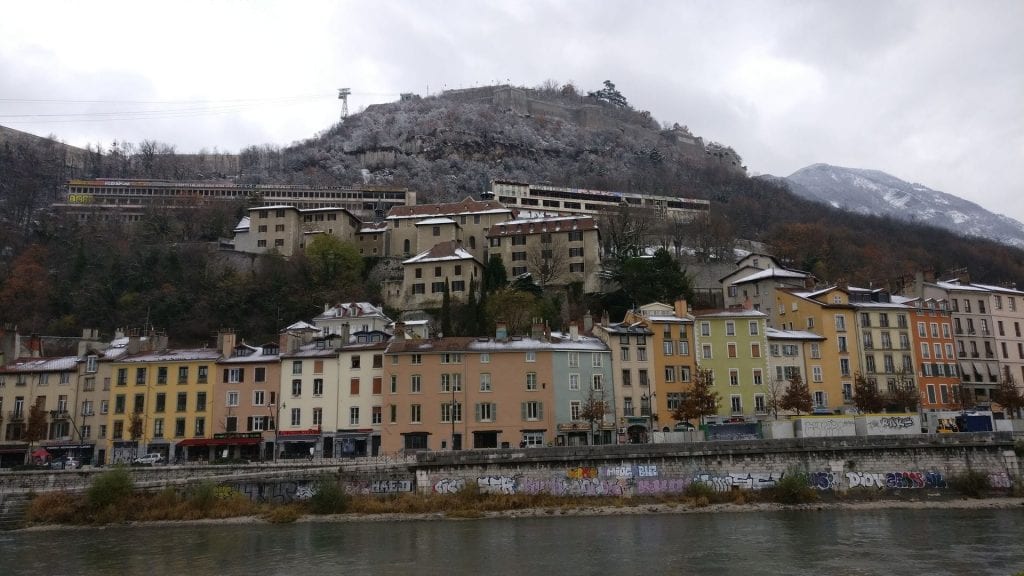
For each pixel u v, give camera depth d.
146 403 98.75
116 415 98.75
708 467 73.19
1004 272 191.12
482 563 52.75
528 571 50.12
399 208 190.75
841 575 47.38
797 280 120.75
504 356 92.38
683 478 73.00
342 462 81.00
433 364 92.38
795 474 72.31
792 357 101.25
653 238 188.50
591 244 158.62
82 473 78.31
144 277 161.12
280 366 97.75
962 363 111.81
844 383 101.81
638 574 48.62
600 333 98.94
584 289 155.38
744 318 100.81
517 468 74.00
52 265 168.00
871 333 105.62
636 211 199.50
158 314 149.75
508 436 89.94
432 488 74.38
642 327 98.94
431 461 74.81
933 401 106.00
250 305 152.62
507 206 190.00
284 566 53.34
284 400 96.38
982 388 111.88
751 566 49.94
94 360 102.00
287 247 179.00
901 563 50.06
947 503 70.19
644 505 71.25
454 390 91.38
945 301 112.00
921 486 72.56
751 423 80.81
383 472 75.38
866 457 73.19
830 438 73.31
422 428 90.69
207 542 62.75
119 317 148.25
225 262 170.38
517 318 127.25
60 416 100.31
